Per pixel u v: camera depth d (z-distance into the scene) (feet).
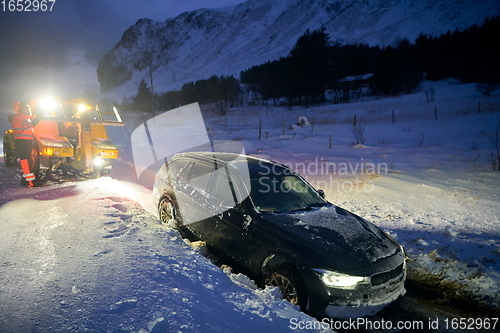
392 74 185.57
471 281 13.83
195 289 9.72
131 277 9.73
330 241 11.94
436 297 13.35
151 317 7.79
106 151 27.43
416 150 49.03
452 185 29.63
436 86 176.04
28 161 25.45
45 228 13.57
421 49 213.25
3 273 9.78
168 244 12.85
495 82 132.98
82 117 28.66
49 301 8.33
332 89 206.59
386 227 20.02
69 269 10.12
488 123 68.49
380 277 11.26
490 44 177.06
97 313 7.87
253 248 12.80
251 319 8.73
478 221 20.83
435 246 16.96
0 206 16.89
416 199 25.93
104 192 20.33
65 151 25.34
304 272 11.14
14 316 7.68
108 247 11.89
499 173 32.99
